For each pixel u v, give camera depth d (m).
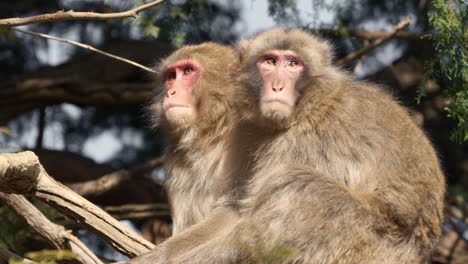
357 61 22.70
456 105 16.84
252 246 13.41
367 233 14.22
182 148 17.48
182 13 19.02
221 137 17.41
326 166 15.06
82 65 23.45
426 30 20.33
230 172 16.47
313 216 13.94
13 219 17.50
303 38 15.88
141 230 22.52
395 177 14.94
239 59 16.67
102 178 21.94
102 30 22.81
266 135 15.84
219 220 15.66
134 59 23.45
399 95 22.50
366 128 15.17
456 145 23.02
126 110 24.12
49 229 15.28
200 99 17.56
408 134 15.48
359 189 14.94
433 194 15.08
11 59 23.95
